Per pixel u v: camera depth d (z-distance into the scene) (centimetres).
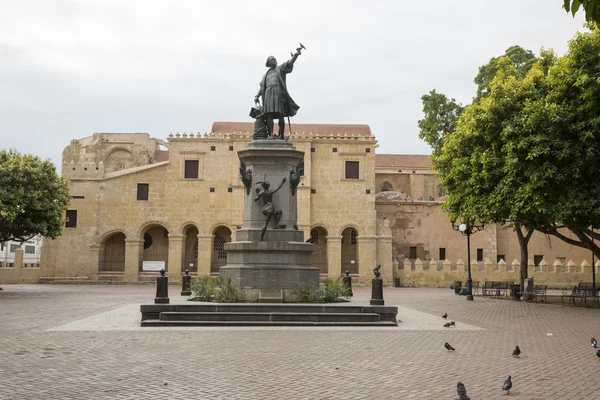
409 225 5609
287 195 1989
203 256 5097
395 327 1612
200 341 1300
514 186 2556
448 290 4384
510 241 5669
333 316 1625
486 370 1002
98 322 1683
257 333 1441
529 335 1492
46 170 3759
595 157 2389
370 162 5312
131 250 5097
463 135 2942
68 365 1016
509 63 3098
